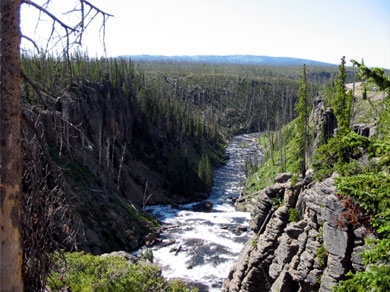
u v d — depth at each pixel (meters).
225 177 118.12
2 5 6.46
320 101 98.75
